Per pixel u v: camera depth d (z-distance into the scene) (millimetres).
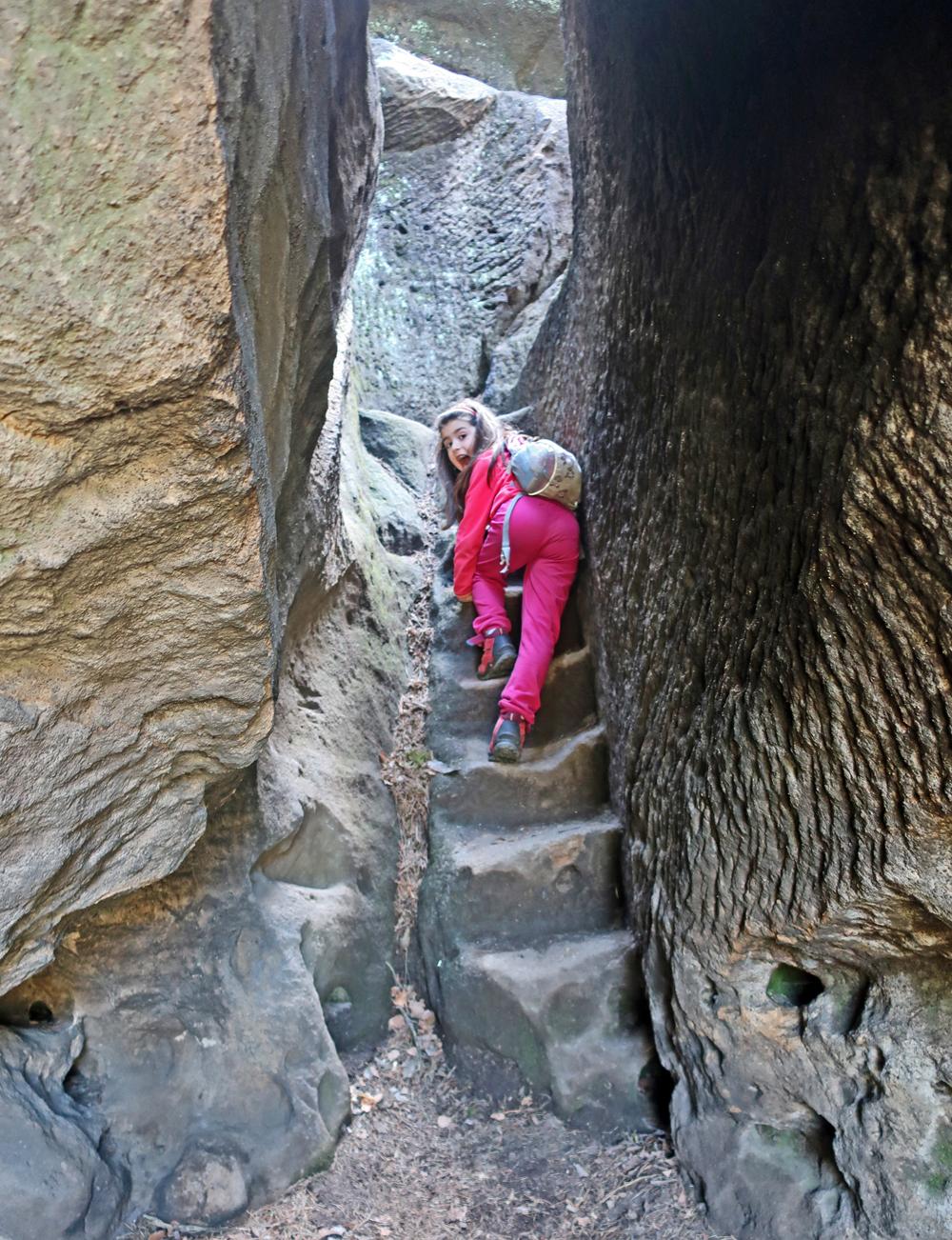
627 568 3008
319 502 2973
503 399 5031
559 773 3293
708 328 2309
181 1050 2422
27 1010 2256
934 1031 1996
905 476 1453
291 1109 2488
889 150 1508
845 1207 2217
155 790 1740
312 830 2971
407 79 5582
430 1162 2637
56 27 991
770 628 1945
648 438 2840
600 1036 2824
